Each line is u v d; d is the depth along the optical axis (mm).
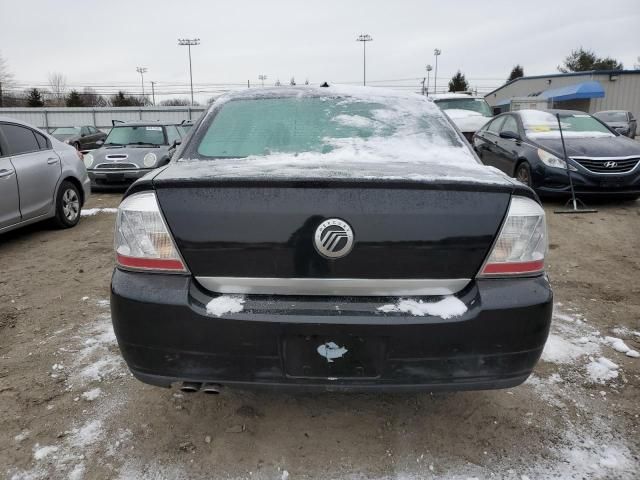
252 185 1788
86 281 4359
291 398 2535
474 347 1819
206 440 2215
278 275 1816
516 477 2000
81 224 6844
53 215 6207
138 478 2000
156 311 1827
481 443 2205
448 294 1865
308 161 2244
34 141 6035
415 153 2424
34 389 2623
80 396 2555
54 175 6168
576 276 4402
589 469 2043
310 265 1799
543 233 1913
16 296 4008
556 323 3408
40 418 2377
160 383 1922
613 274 4457
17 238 6023
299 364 1838
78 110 34719
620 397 2547
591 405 2477
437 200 1806
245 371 1843
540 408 2453
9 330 3369
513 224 1851
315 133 2557
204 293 1861
